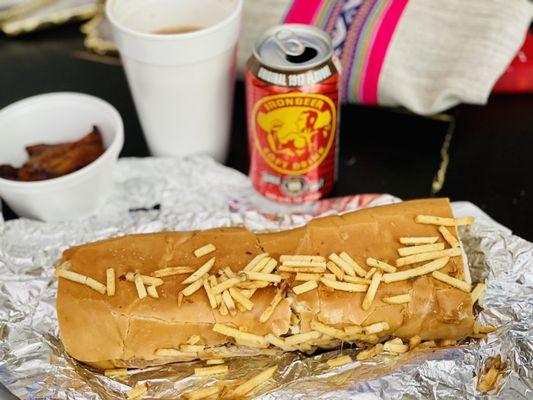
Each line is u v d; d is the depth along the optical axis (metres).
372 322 0.42
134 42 0.49
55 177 0.52
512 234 0.49
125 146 0.60
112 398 0.42
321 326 0.41
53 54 0.69
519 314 0.43
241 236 0.45
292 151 0.50
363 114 0.62
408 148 0.58
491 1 0.56
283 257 0.42
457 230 0.46
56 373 0.42
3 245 0.49
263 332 0.41
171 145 0.57
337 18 0.58
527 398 0.40
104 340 0.42
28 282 0.46
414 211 0.45
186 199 0.54
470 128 0.59
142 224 0.50
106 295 0.42
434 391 0.40
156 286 0.42
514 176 0.55
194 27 0.55
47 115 0.56
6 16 0.71
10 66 0.68
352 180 0.56
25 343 0.43
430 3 0.57
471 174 0.55
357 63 0.57
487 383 0.41
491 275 0.44
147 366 0.44
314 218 0.47
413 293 0.41
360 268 0.42
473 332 0.43
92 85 0.65
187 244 0.45
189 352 0.42
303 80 0.47
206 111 0.54
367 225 0.44
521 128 0.59
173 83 0.52
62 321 0.42
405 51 0.57
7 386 0.41
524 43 0.61
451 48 0.56
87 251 0.44
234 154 0.60
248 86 0.49
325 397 0.40
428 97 0.57
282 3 0.60
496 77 0.55
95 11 0.73
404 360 0.41
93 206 0.54
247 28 0.61
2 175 0.52
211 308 0.42
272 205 0.54
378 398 0.40
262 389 0.42
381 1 0.58
